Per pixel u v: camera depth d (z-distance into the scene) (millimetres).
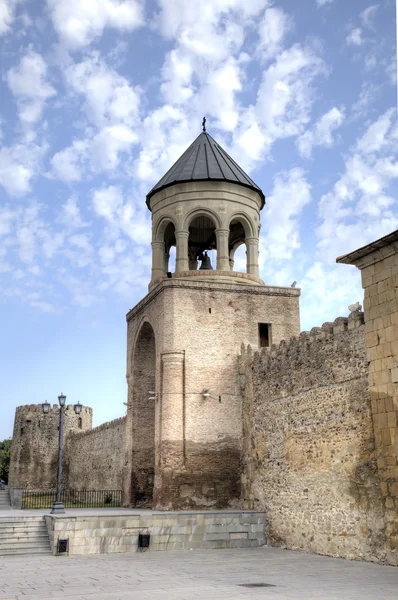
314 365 21078
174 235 32375
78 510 26562
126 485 30562
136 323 31625
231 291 28141
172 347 26828
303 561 18031
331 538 19219
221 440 26328
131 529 20875
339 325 19906
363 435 18188
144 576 15352
